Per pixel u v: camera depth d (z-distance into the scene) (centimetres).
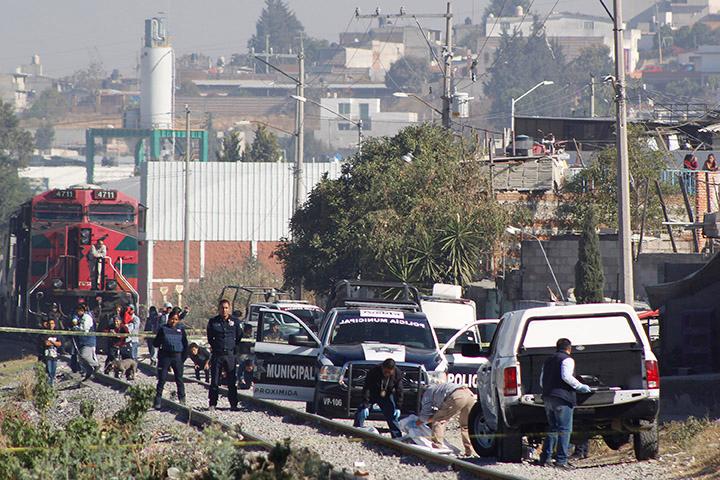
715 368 9025
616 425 6219
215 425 6506
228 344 8925
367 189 17262
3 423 7494
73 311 15875
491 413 6519
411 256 15288
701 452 6284
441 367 7975
